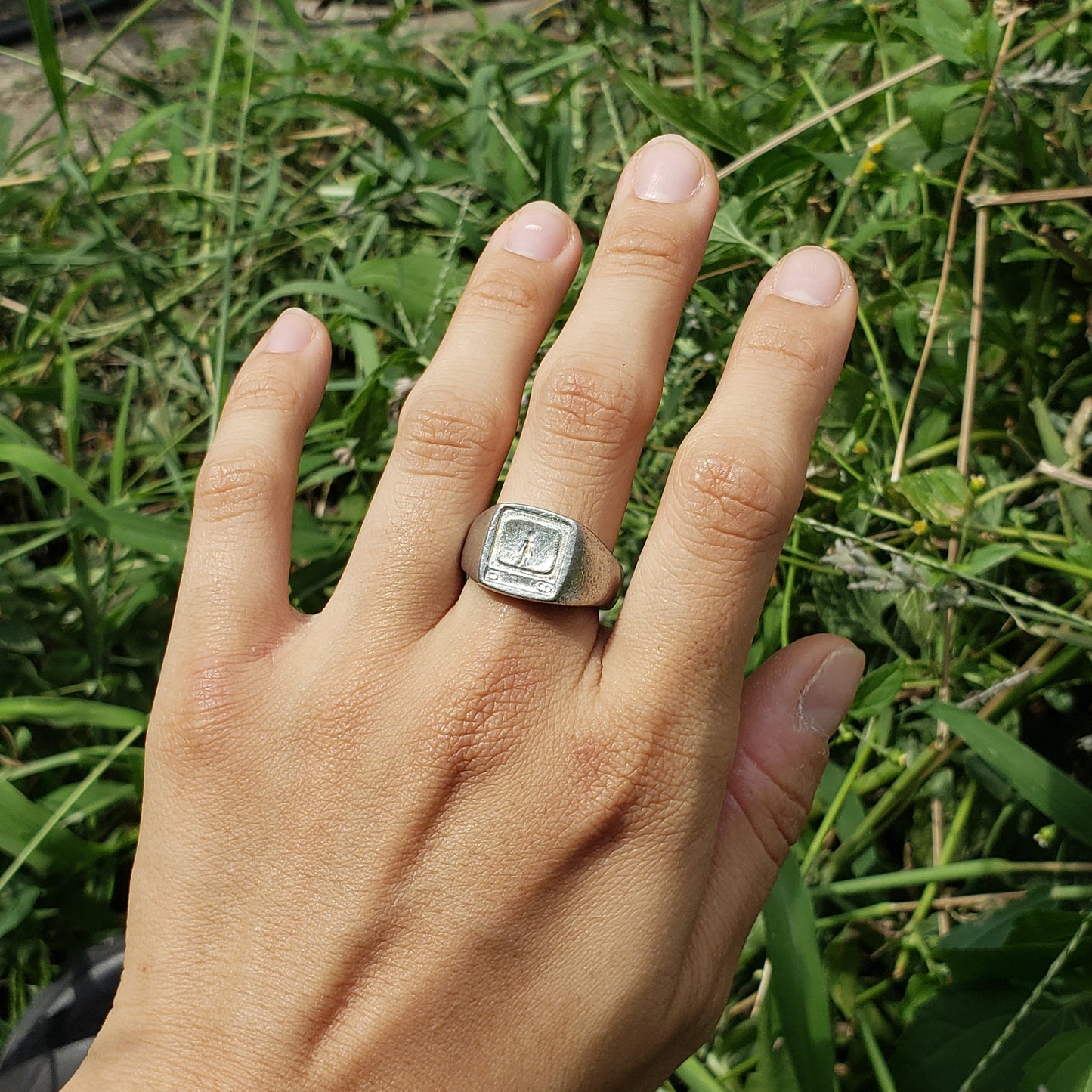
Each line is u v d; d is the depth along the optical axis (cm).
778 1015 20
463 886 16
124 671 28
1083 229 25
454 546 17
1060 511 24
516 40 41
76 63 47
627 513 26
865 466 24
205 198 36
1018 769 21
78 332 35
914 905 23
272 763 17
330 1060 16
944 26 23
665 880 16
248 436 19
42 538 27
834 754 25
